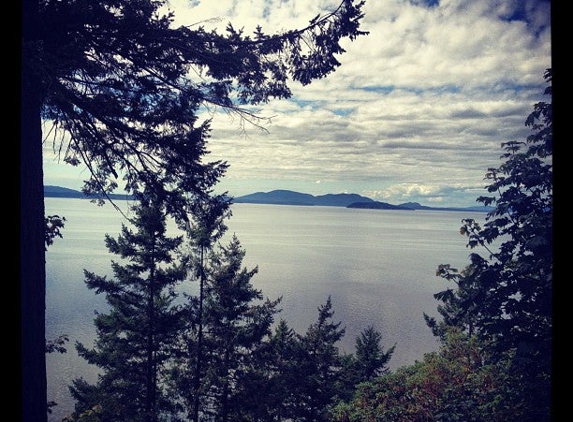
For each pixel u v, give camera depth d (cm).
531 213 797
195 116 734
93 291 13788
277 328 2603
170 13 689
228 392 2023
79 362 7038
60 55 518
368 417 1346
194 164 718
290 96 807
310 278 19050
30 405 569
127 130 678
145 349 1998
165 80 679
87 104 629
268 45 723
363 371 3084
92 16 573
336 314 12400
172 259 1981
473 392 970
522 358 727
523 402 798
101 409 1842
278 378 2223
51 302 12112
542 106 792
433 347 9462
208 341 2023
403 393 1366
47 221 841
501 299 783
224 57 689
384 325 11431
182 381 1972
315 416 2372
